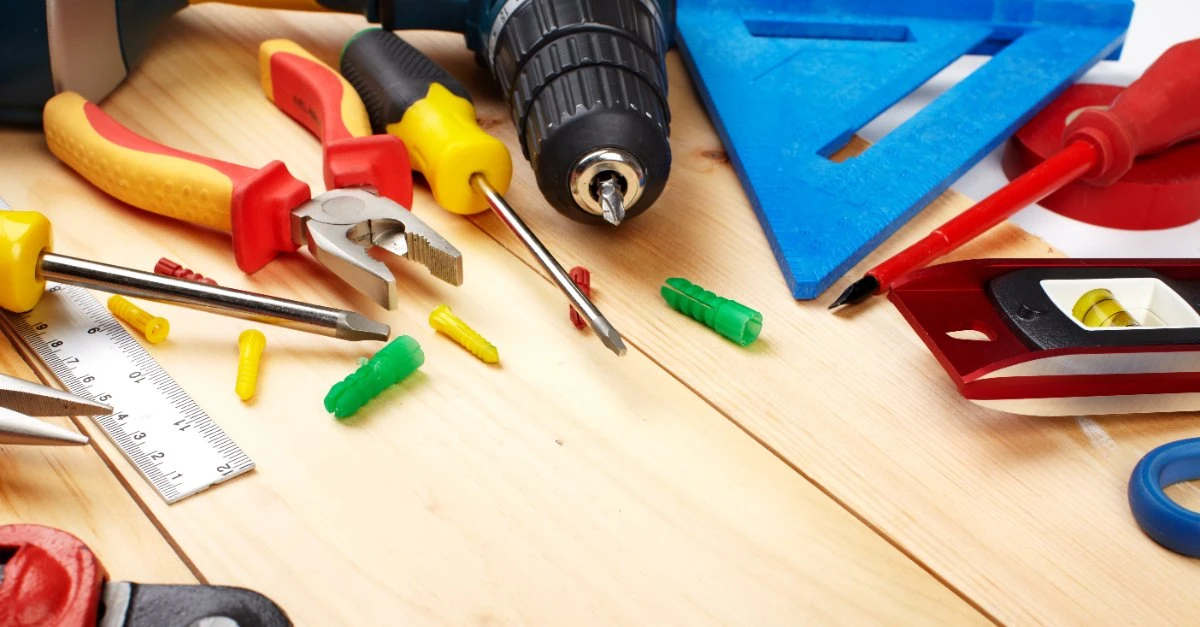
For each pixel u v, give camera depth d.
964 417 0.58
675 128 0.71
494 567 0.53
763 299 0.62
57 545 0.49
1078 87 0.74
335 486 0.54
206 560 0.52
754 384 0.59
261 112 0.70
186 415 0.56
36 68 0.65
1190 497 0.56
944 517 0.55
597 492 0.55
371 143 0.62
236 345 0.58
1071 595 0.53
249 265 0.61
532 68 0.61
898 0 0.76
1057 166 0.65
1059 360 0.56
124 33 0.68
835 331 0.61
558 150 0.59
